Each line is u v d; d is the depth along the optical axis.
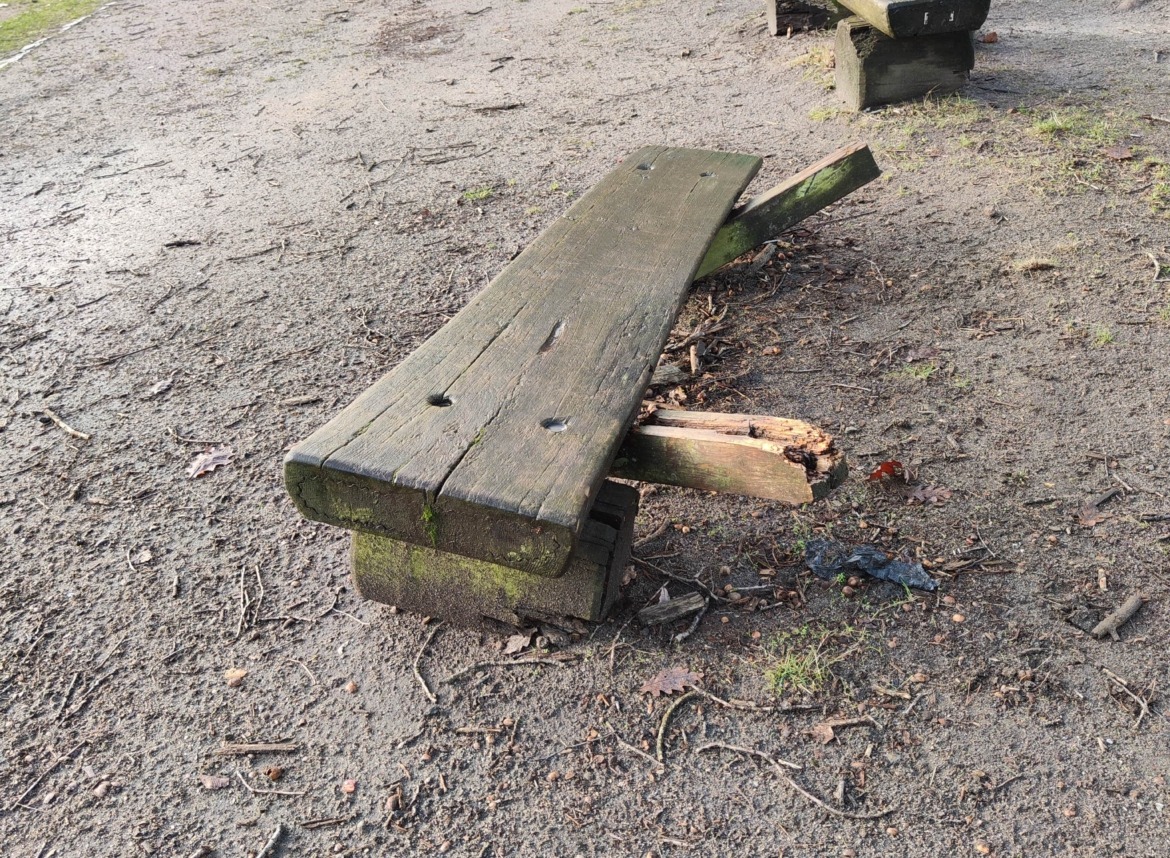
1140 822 2.10
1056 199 4.89
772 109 6.60
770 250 4.71
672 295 2.97
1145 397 3.46
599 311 2.87
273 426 3.72
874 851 2.09
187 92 8.16
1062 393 3.53
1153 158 5.16
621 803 2.23
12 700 2.59
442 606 2.67
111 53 9.48
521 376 2.51
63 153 6.91
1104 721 2.33
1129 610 2.60
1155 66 6.52
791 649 2.57
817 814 2.18
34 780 2.37
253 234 5.41
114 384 4.06
